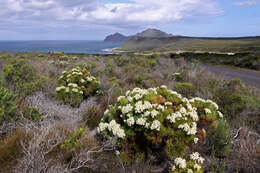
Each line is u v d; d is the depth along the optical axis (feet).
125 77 25.40
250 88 22.80
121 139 8.21
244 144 8.70
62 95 13.57
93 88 16.30
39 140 7.01
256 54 60.34
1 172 6.63
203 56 78.69
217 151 8.88
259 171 7.64
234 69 48.16
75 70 17.16
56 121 10.48
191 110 8.75
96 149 8.59
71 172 6.98
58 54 56.18
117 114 9.41
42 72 21.75
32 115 10.05
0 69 18.90
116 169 7.50
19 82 13.32
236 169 7.68
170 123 8.00
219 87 19.90
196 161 7.22
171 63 42.19
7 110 9.21
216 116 9.50
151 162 8.13
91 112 12.82
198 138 8.54
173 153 7.52
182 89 18.04
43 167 6.32
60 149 8.01
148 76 27.91
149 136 7.63
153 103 8.87
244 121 11.98
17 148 7.82
